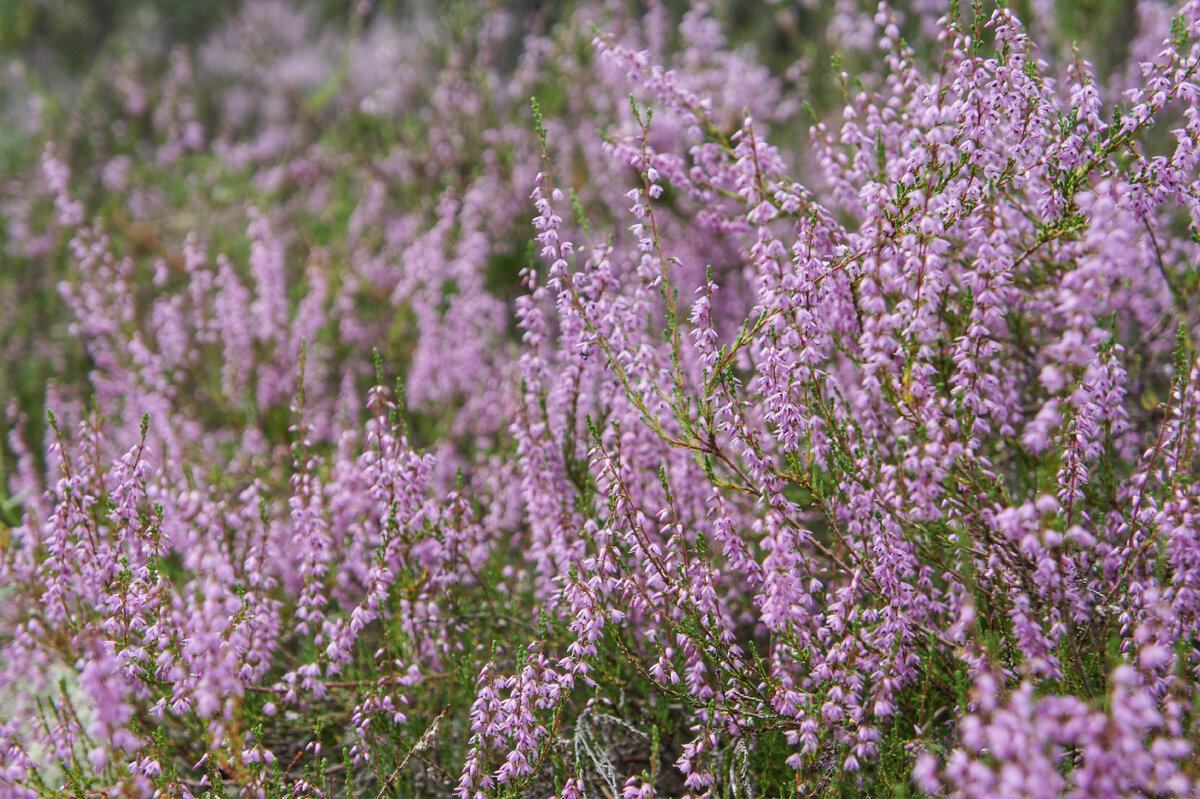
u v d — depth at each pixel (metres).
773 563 2.69
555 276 3.54
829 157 3.77
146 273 6.62
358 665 3.88
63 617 3.39
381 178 6.89
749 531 3.60
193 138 8.45
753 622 3.69
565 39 6.80
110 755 2.98
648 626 3.40
